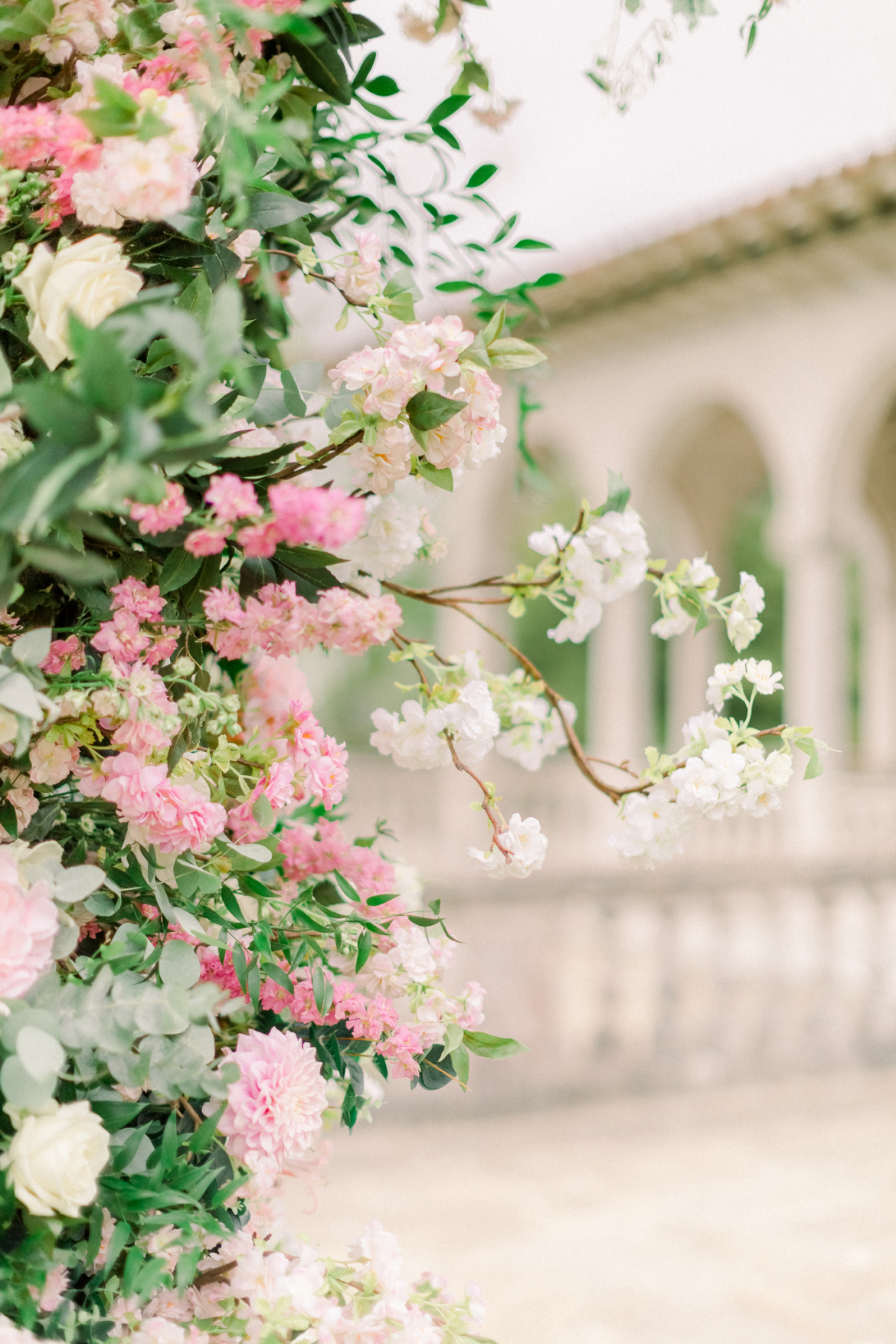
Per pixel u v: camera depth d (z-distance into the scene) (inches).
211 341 30.7
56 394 30.1
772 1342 119.6
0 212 38.6
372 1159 182.7
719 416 472.7
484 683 54.5
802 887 255.6
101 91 33.5
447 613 440.8
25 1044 33.2
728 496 532.4
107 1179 38.2
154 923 45.6
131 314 32.8
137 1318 41.1
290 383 44.7
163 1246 41.3
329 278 47.7
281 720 50.5
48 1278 36.9
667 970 238.4
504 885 217.8
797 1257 144.4
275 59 47.4
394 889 56.3
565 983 254.7
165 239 42.6
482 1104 209.3
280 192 45.4
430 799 487.5
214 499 35.2
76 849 44.5
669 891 237.3
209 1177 40.2
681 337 384.5
